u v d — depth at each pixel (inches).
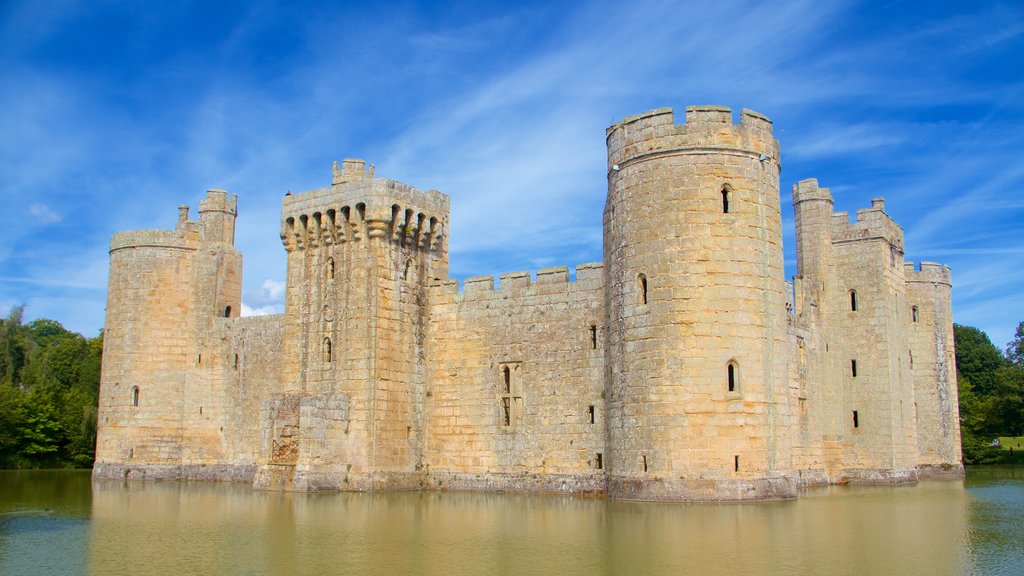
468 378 2110.0
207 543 1153.4
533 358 2028.8
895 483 2281.0
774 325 1668.3
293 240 2170.3
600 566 940.6
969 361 4485.7
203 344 2546.8
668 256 1652.3
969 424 3742.6
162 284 2561.5
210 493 1988.2
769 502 1584.6
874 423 2315.5
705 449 1589.6
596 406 1929.1
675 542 1097.4
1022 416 3622.0
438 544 1118.4
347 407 2007.9
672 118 1688.0
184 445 2516.0
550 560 983.0
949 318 2758.4
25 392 3754.9
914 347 2691.9
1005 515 1401.3
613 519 1357.0
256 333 2482.8
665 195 1670.8
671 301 1638.8
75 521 1423.5
